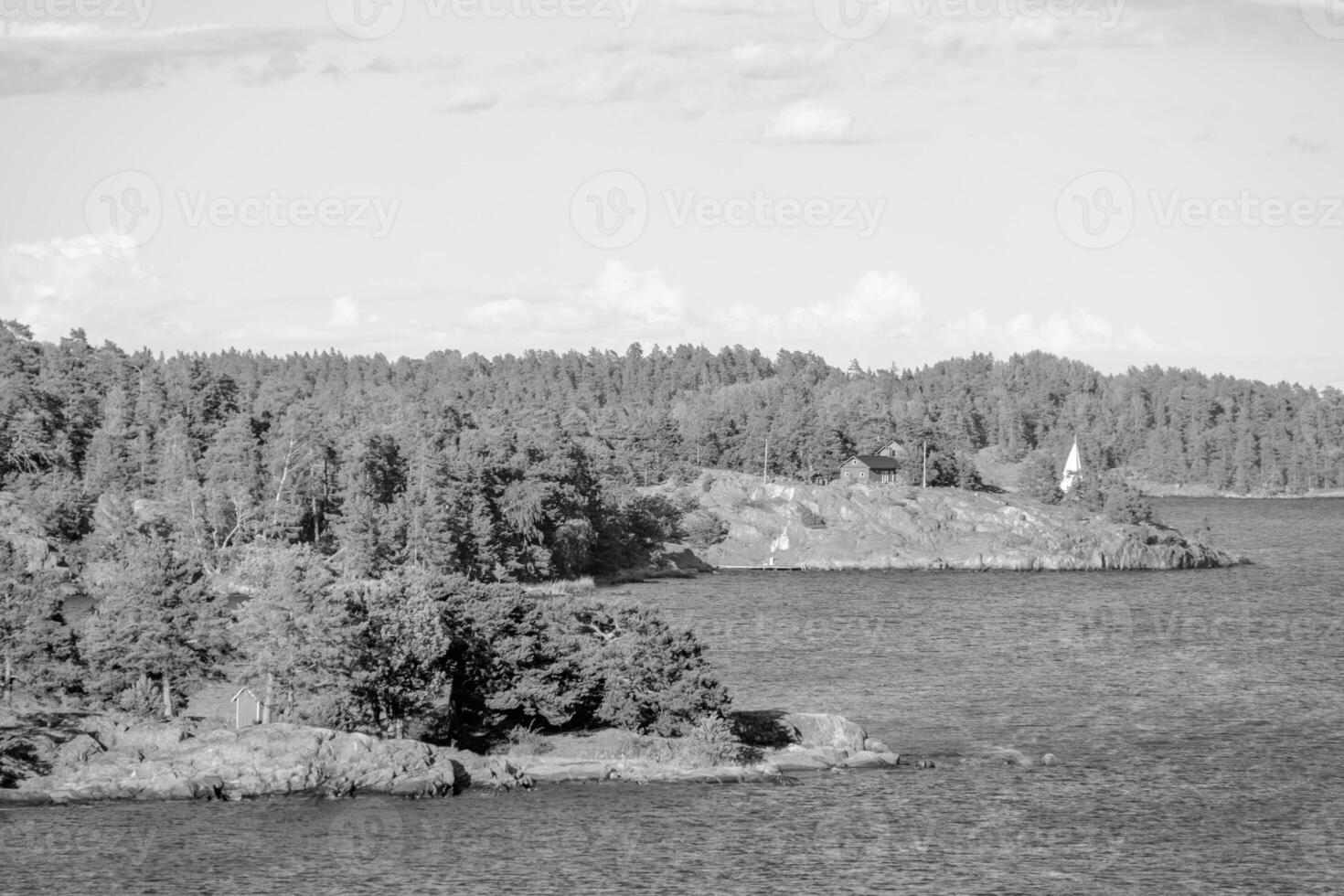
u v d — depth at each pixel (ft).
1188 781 354.13
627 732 375.86
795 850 301.43
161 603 379.14
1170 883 284.00
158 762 340.39
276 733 347.15
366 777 337.31
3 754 340.39
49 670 377.71
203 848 299.99
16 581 384.27
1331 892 280.51
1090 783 351.87
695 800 335.26
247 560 379.96
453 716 373.20
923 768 365.20
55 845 301.43
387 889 274.77
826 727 389.19
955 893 278.26
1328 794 343.05
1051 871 289.94
